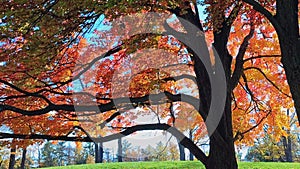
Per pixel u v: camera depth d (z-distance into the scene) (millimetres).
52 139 7727
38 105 8164
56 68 7465
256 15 7996
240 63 8812
